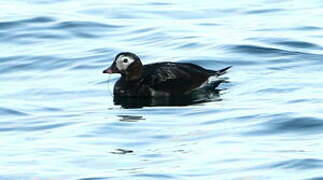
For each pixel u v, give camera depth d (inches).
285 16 985.5
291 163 543.2
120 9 1020.5
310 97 713.0
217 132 630.5
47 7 1029.8
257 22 964.6
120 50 879.7
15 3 1056.2
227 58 845.8
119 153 584.4
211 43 885.8
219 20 979.3
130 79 780.6
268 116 655.8
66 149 596.4
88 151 590.2
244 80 782.5
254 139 607.8
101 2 1054.4
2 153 588.7
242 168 539.8
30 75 816.9
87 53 871.1
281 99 714.2
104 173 539.8
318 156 555.5
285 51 856.9
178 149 590.2
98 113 702.5
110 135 633.0
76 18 978.1
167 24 960.3
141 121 671.8
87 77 810.8
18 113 700.0
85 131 643.5
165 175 532.1
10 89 773.9
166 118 681.6
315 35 904.9
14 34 931.3
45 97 750.5
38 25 955.3
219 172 534.9
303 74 791.1
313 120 639.1
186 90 769.6
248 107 693.9
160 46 890.1
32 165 559.2
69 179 529.3
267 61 834.2
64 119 682.2
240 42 882.1
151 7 1033.5
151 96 767.7
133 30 941.8
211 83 781.9
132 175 533.6
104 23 965.8
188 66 795.4
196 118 674.8
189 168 544.7
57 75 816.3
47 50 881.5
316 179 511.2
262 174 527.2
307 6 1028.5
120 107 725.9
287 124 636.7
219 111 690.8
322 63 820.6
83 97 755.4
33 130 653.9
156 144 605.3
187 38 906.1
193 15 999.0
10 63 845.8
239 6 1035.3
